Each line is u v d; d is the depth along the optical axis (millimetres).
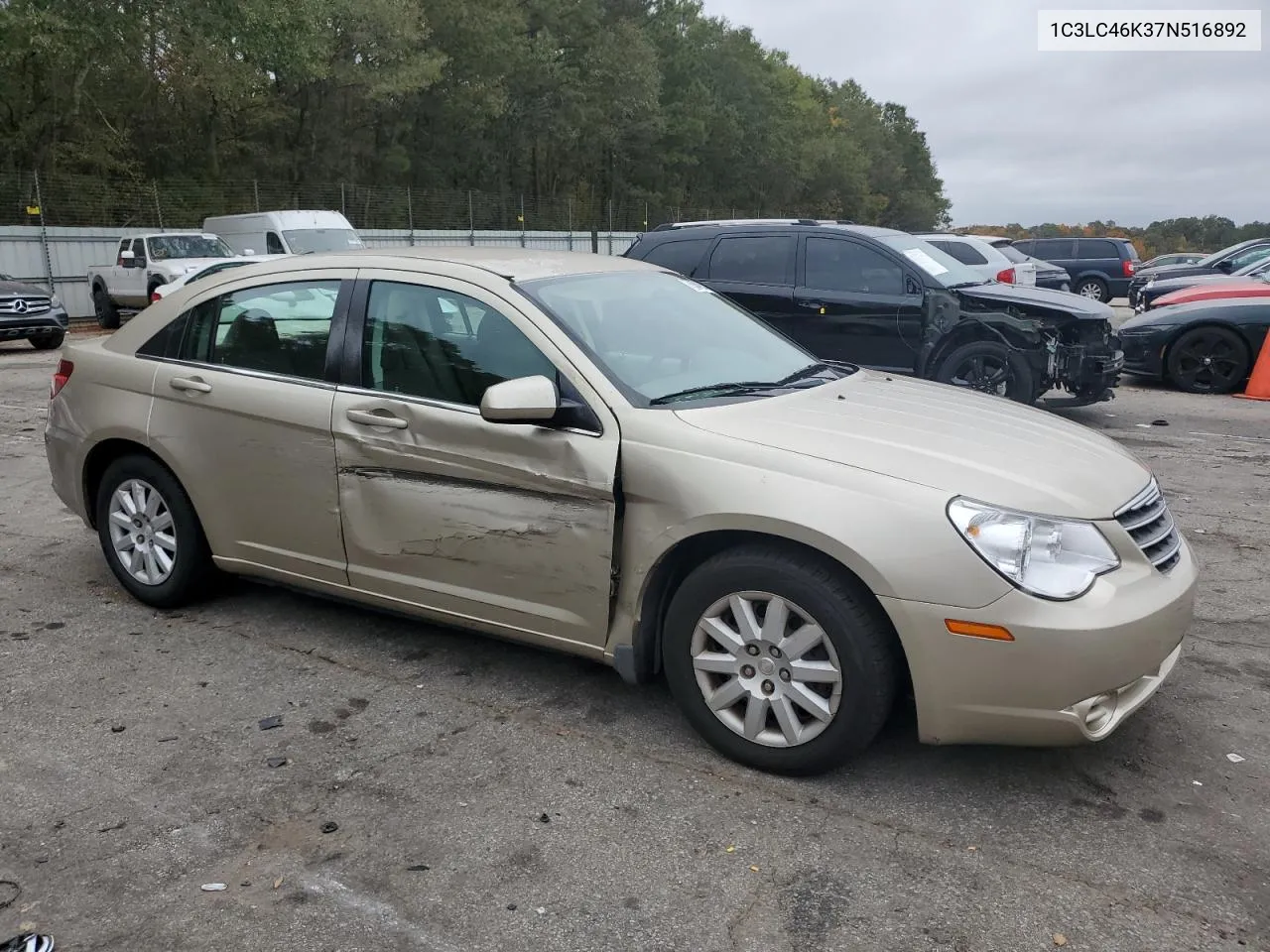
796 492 3123
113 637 4453
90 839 2965
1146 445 8766
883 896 2713
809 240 9477
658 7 62188
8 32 23844
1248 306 11656
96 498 4938
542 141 49688
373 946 2529
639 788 3246
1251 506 6707
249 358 4297
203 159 35688
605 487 3365
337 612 4742
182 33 26297
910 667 3020
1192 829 3020
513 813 3107
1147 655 3041
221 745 3518
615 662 3512
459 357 3758
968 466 3184
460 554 3730
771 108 69875
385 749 3496
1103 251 27203
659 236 10234
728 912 2652
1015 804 3154
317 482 4039
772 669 3238
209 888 2748
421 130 43969
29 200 24594
